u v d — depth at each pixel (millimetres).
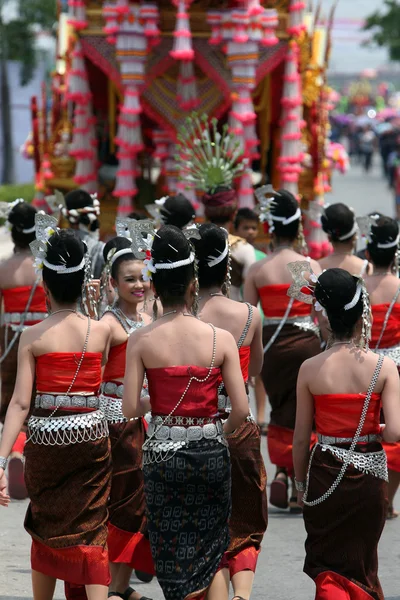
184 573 10586
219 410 12047
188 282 10898
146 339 10789
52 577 11734
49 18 64875
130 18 26156
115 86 28625
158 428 10680
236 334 12328
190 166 21953
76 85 27953
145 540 12836
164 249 10812
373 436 11305
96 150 29281
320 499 11234
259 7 26250
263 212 16906
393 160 82438
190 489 10633
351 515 11180
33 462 11492
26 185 66125
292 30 27609
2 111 73812
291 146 28297
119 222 13773
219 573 10930
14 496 17984
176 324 10812
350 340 11414
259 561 14945
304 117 30250
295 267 12430
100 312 13820
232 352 10883
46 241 11656
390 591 13688
